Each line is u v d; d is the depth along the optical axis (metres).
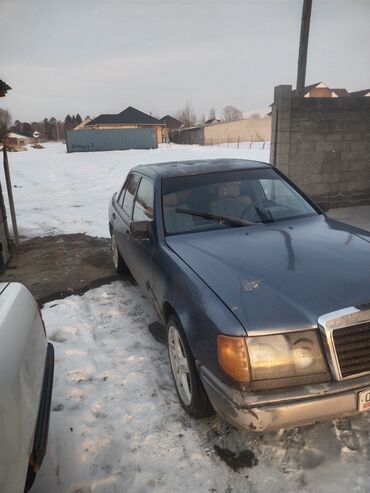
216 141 56.66
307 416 2.02
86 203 12.13
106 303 4.71
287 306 2.18
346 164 8.84
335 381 2.06
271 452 2.39
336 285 2.31
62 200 12.98
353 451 2.35
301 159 8.55
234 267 2.62
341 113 8.54
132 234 3.44
